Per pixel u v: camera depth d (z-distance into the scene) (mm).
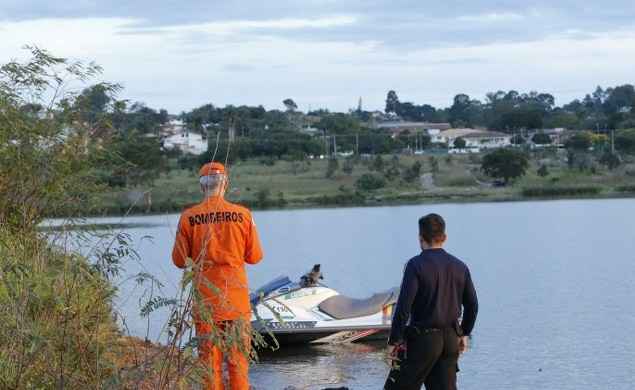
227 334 6879
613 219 60906
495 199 94812
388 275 29375
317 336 15508
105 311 7734
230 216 7676
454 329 8164
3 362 6801
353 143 152875
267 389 12258
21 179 10016
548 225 56375
